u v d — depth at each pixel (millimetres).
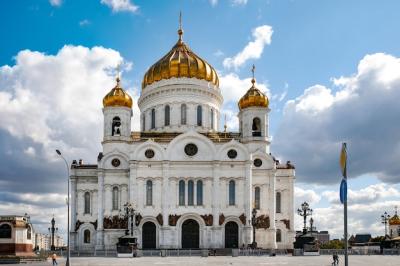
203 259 72500
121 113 100438
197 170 96250
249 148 99812
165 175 95125
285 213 100688
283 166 102938
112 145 98750
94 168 101500
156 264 61625
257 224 96000
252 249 85625
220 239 93562
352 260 69688
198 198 95688
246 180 95625
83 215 99688
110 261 68438
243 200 95500
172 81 105938
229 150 96938
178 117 105312
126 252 79938
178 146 96750
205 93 107312
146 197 95375
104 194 96750
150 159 96000
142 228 94562
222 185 95938
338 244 136125
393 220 145000
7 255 69125
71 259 74188
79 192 100750
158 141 99688
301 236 84438
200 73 107438
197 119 106312
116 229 95312
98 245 94562
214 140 100375
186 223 95438
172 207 94625
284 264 61219
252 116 101875
